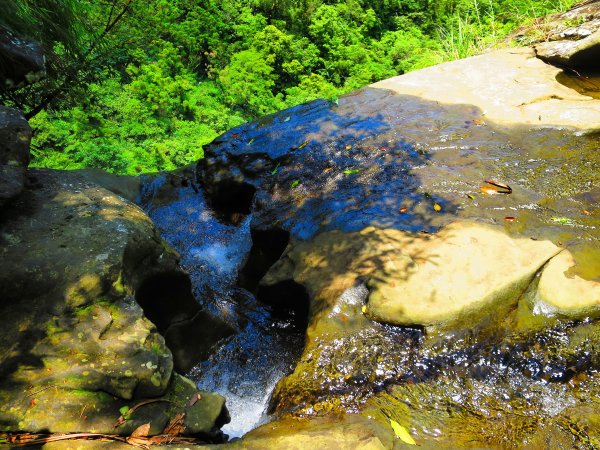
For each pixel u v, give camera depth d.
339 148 4.83
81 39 5.03
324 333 3.10
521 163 4.33
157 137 8.45
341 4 14.79
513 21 9.35
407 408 2.63
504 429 2.46
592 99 5.21
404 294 3.12
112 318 2.36
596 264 3.19
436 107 5.36
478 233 3.49
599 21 6.16
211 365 3.44
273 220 4.27
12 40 3.20
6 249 2.51
